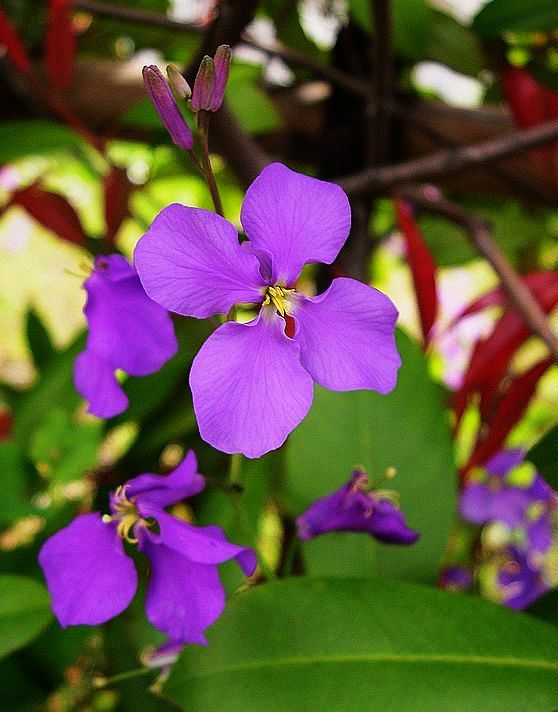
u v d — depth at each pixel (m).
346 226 0.13
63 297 0.60
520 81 0.23
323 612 0.15
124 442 0.30
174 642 0.19
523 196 0.26
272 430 0.13
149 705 0.19
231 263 0.13
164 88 0.13
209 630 0.15
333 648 0.15
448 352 0.31
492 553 0.30
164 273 0.13
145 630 0.20
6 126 0.23
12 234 0.53
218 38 0.20
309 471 0.18
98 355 0.15
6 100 0.24
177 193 0.34
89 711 0.25
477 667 0.15
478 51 0.23
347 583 0.15
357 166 0.25
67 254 0.62
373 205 0.25
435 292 0.20
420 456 0.18
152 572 0.14
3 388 0.31
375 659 0.15
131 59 0.30
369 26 0.22
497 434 0.19
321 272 0.24
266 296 0.13
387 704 0.14
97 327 0.15
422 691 0.14
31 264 0.62
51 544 0.14
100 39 0.29
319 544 0.17
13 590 0.17
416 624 0.15
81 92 0.24
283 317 0.13
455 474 0.18
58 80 0.22
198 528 0.14
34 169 0.35
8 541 0.27
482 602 0.15
